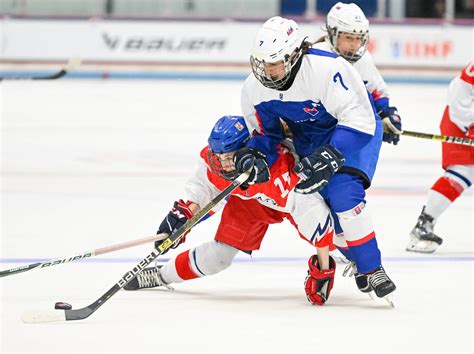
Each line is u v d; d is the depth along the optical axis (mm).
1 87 49594
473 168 17547
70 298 13930
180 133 34719
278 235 19141
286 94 12898
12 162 28594
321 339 11648
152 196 23359
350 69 12812
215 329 12133
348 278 15414
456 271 16000
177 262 14180
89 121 37781
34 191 23984
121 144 32250
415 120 37719
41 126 36406
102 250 13125
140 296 14141
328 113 13086
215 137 12961
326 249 13336
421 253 17547
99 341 11508
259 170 12727
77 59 25156
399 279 15352
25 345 11312
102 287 14656
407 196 23844
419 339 11680
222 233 13750
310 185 12469
